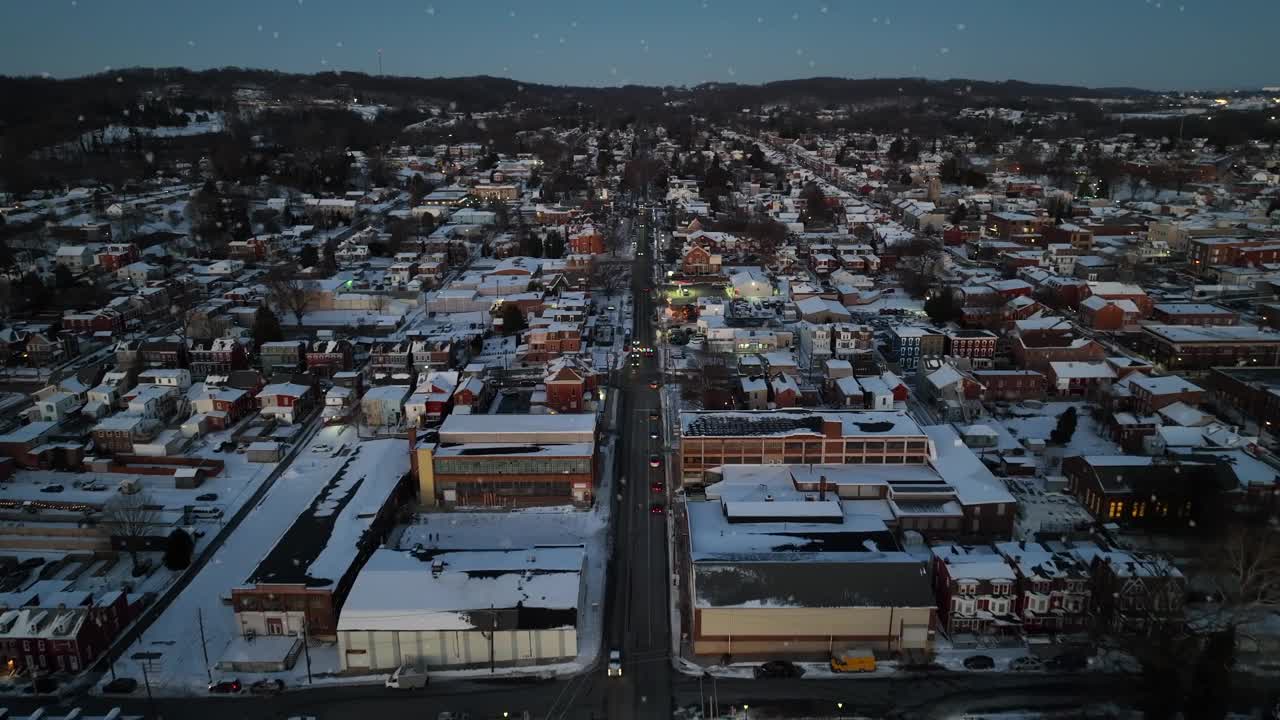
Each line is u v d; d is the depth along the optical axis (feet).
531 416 384.68
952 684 250.57
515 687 254.68
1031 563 276.21
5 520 347.36
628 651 270.67
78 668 261.85
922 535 325.01
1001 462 377.30
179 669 264.11
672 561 318.65
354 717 242.17
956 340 503.20
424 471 356.18
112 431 407.03
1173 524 329.11
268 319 547.90
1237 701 238.07
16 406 467.93
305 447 422.00
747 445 362.12
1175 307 570.05
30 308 611.47
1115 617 262.06
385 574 281.13
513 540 331.98
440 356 501.97
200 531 342.23
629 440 419.74
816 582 267.39
